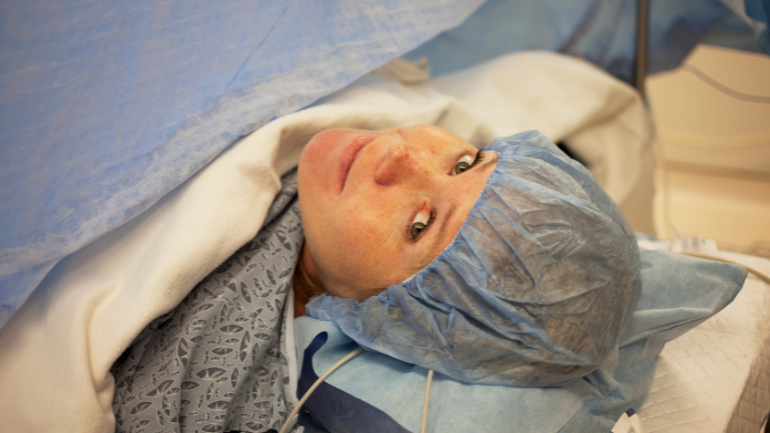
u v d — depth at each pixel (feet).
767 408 2.93
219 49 2.64
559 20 5.35
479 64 5.24
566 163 2.69
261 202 2.65
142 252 2.43
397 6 3.52
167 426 2.31
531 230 2.24
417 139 2.73
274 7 2.77
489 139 4.32
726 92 6.21
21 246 2.12
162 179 2.36
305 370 2.74
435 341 2.36
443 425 2.22
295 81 3.00
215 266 2.47
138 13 2.33
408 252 2.41
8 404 2.15
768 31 4.42
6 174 2.08
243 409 2.57
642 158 4.94
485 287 2.22
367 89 3.71
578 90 4.68
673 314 2.65
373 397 2.43
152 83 2.40
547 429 2.23
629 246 2.48
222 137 2.55
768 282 3.42
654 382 3.03
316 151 2.76
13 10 2.02
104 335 2.22
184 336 2.45
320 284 3.03
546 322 2.24
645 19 5.16
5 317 2.14
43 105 2.12
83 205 2.23
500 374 2.33
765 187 5.81
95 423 2.12
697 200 5.76
